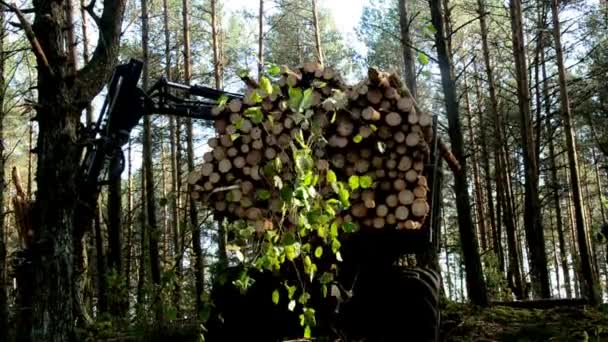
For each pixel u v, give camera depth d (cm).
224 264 470
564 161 3434
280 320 669
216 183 642
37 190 613
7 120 2320
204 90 779
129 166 2338
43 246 595
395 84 630
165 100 775
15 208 727
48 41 627
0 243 1034
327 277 386
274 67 392
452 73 1304
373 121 609
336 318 671
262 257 362
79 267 1242
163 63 2616
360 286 679
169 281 411
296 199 347
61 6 645
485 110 2928
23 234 714
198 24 2694
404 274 698
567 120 1667
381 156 621
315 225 364
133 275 2167
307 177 345
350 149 619
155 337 882
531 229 1862
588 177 4062
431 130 638
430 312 676
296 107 362
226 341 670
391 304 678
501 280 1712
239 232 385
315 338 676
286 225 492
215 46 2305
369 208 623
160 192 3306
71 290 605
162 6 2597
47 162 611
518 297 2180
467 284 1242
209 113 779
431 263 973
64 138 616
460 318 1030
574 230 3556
